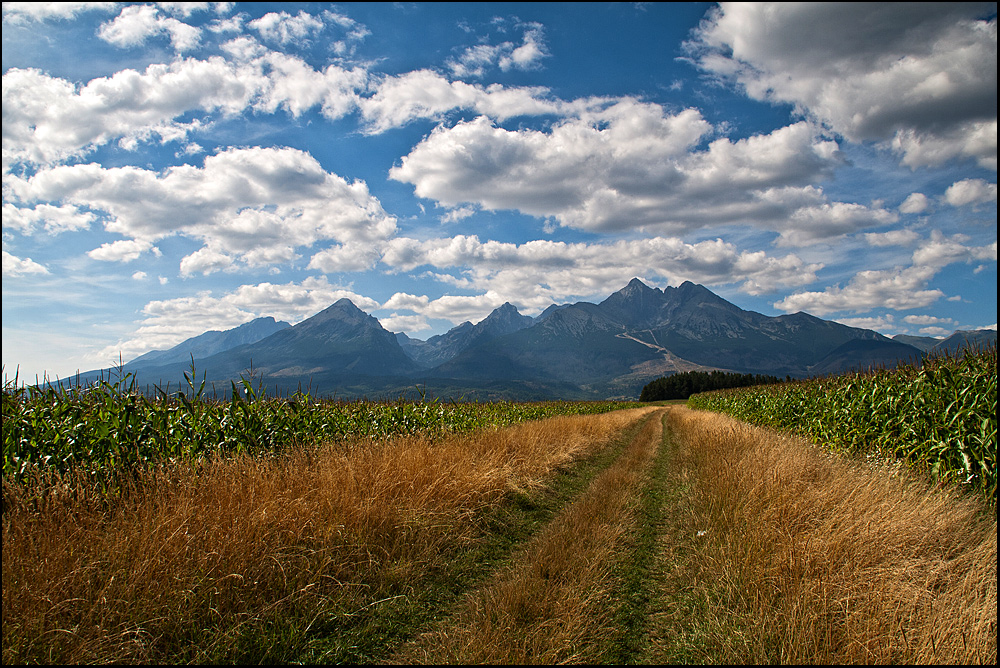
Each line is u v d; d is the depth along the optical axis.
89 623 3.14
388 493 5.71
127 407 5.81
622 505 6.88
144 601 3.31
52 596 3.20
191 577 3.60
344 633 3.55
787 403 14.63
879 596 3.40
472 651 3.15
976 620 3.08
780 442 9.20
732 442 10.79
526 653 3.17
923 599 3.42
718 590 4.14
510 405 20.11
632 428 22.80
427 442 8.48
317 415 9.02
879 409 8.38
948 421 6.43
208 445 6.71
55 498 4.07
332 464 6.09
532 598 3.85
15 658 2.81
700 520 6.11
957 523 4.52
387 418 10.49
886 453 7.66
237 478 5.07
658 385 103.44
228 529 4.10
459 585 4.43
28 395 5.76
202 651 3.15
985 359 6.73
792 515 5.14
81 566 3.49
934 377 7.26
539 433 11.72
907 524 4.39
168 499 4.50
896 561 3.97
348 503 5.08
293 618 3.58
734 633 3.42
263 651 3.21
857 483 5.59
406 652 3.33
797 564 4.01
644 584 4.50
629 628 3.69
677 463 11.02
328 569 4.23
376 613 3.84
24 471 4.62
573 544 5.07
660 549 5.43
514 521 6.29
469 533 5.52
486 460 8.03
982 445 5.77
